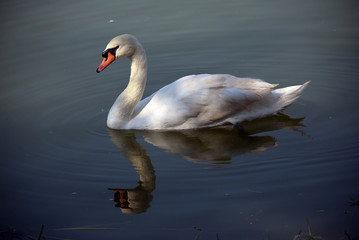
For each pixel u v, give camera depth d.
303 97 12.81
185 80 11.78
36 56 15.46
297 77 13.94
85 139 11.27
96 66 14.96
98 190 9.12
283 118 11.78
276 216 8.05
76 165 10.07
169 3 19.03
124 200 8.76
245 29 16.86
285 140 10.70
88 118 12.36
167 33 16.77
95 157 10.39
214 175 9.37
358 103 12.19
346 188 8.69
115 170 9.80
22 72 14.62
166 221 8.07
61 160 10.30
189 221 8.04
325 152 9.99
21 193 9.12
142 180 9.32
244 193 8.71
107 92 13.72
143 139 11.20
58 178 9.60
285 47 15.55
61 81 14.23
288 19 17.31
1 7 18.92
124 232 7.86
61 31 16.88
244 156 10.09
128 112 11.84
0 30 17.00
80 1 19.33
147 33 16.75
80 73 14.64
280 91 11.85
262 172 9.40
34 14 18.22
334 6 18.06
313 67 14.38
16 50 15.78
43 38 16.47
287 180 9.05
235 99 11.45
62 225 8.14
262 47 15.69
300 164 9.60
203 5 18.81
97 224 8.12
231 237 7.61
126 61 15.68
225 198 8.59
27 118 12.30
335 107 12.09
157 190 8.96
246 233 7.69
